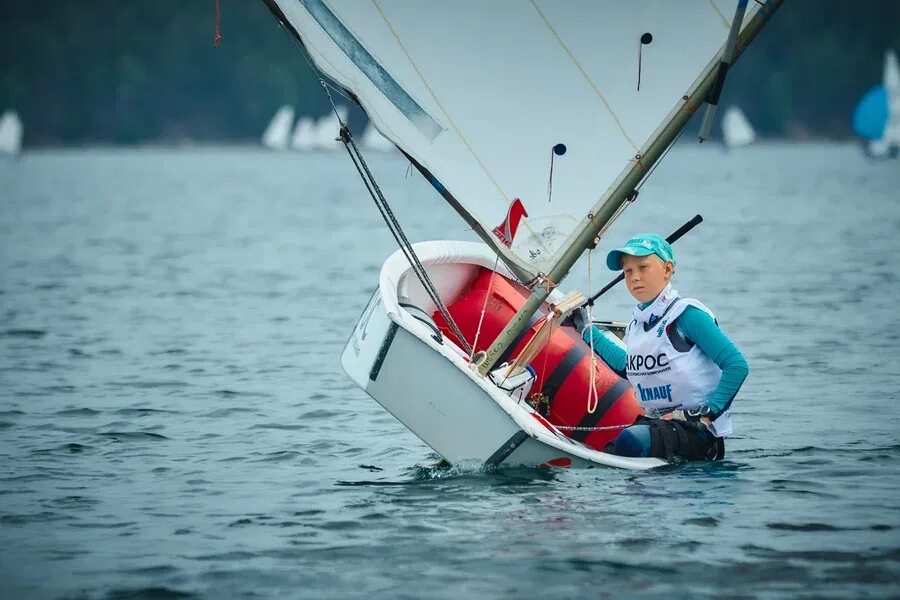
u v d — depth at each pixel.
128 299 55.78
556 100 22.78
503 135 22.94
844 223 98.81
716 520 20.25
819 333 41.97
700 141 22.67
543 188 22.94
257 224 113.25
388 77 22.62
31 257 78.50
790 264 66.94
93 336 44.09
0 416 30.08
